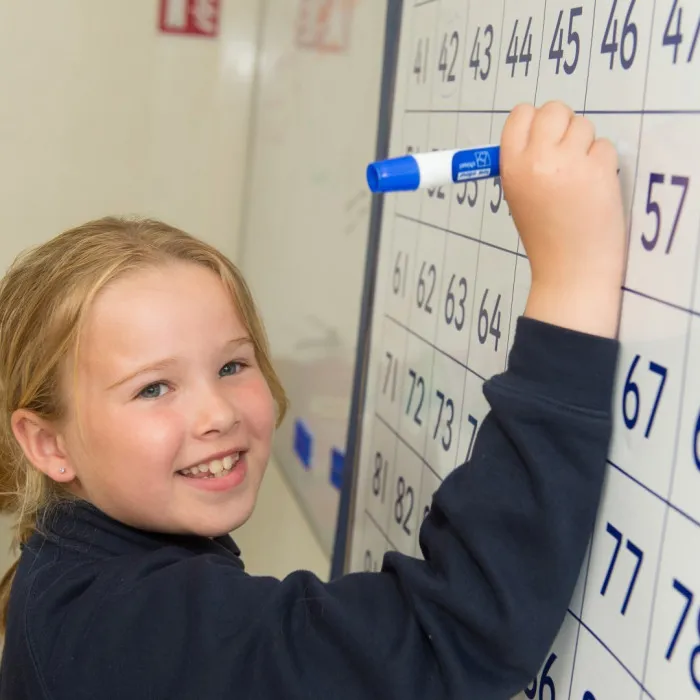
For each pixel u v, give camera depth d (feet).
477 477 1.94
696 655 1.52
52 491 2.79
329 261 4.23
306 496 4.66
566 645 1.95
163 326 2.42
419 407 2.90
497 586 1.85
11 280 2.91
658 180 1.66
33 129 5.50
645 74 1.71
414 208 2.97
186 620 2.11
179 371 2.44
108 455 2.47
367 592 2.09
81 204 5.70
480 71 2.46
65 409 2.60
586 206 1.78
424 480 2.85
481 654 1.92
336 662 2.01
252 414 2.57
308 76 4.62
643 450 1.69
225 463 2.51
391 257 3.21
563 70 2.01
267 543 5.47
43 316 2.60
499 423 1.95
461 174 1.91
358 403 3.54
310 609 2.07
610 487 1.80
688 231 1.57
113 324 2.44
